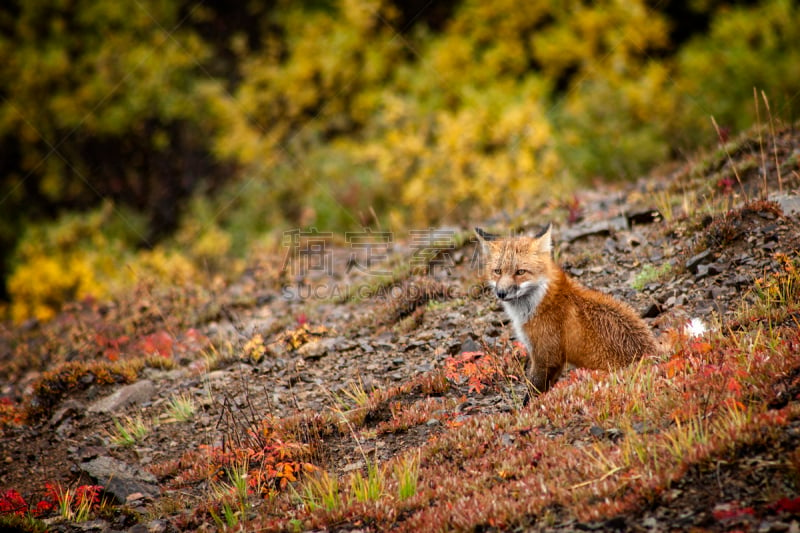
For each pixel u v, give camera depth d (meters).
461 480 6.45
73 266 19.53
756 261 9.85
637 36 21.56
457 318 11.34
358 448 8.06
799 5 20.47
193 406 10.43
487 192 18.23
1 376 14.26
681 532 4.80
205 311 14.87
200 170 26.09
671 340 7.79
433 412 8.45
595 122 20.09
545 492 5.74
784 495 4.86
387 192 20.84
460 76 22.58
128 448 9.62
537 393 8.09
